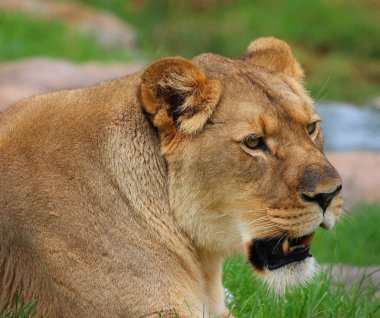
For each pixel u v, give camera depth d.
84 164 10.29
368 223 19.97
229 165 10.13
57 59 34.31
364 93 42.31
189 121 10.17
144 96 10.18
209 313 10.98
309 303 11.64
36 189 10.25
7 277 10.41
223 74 10.55
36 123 10.59
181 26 46.56
